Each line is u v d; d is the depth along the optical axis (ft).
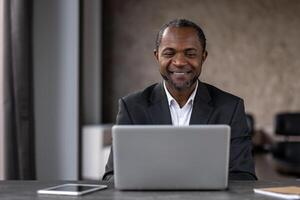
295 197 4.26
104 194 4.58
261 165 16.88
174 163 4.62
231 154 5.64
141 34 18.70
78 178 11.12
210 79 18.81
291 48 18.57
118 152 4.64
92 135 15.66
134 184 4.68
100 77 18.63
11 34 9.79
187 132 4.59
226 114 5.93
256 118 18.78
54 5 11.05
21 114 9.87
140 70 18.75
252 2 18.65
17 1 9.77
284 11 18.52
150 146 4.61
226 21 18.71
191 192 4.63
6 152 9.76
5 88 9.70
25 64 9.90
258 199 4.31
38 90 11.00
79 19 11.07
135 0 18.66
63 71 11.10
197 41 5.67
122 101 6.09
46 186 5.09
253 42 18.70
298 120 14.47
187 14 18.72
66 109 11.12
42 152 11.07
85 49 17.88
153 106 6.03
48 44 11.05
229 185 5.01
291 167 14.14
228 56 18.78
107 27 18.78
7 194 4.66
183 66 5.65
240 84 18.78
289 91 18.63
